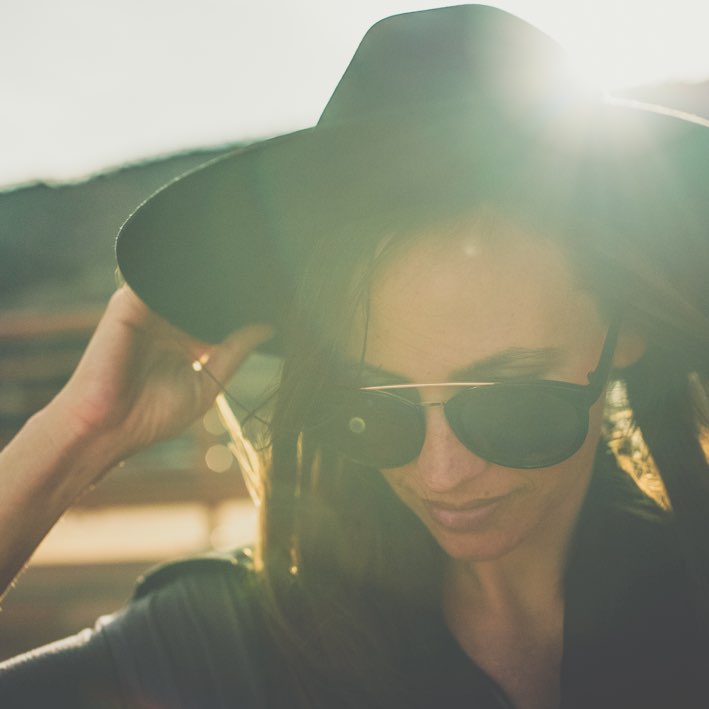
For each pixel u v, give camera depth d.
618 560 1.10
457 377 1.01
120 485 7.64
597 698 1.06
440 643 1.11
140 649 1.07
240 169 1.02
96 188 10.80
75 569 6.61
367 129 0.95
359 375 1.06
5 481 1.24
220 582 1.14
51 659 1.07
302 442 1.17
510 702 1.10
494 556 1.05
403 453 1.05
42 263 10.63
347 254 1.06
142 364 1.31
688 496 1.14
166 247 1.13
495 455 1.00
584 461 1.09
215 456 7.46
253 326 1.35
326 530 1.15
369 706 1.06
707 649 1.08
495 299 0.99
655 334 1.12
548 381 0.99
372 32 1.06
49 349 7.80
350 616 1.09
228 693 1.05
